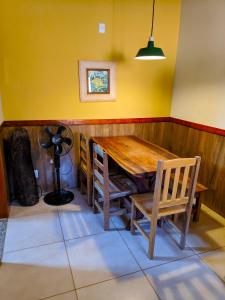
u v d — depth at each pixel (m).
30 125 2.87
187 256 2.01
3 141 2.69
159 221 2.38
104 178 2.16
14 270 1.81
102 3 2.73
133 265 1.89
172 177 2.45
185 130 3.17
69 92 2.91
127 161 2.21
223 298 1.62
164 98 3.38
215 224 2.48
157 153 2.47
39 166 3.04
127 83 3.13
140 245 2.13
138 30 2.96
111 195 2.26
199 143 2.93
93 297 1.61
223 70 2.48
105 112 3.14
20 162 2.68
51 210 2.70
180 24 3.08
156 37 3.07
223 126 2.56
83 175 3.03
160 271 1.84
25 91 2.75
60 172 3.16
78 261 1.92
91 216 2.59
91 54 2.86
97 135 3.19
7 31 2.51
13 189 2.90
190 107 3.05
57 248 2.07
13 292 1.63
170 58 3.22
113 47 2.93
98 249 2.07
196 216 2.49
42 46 2.66
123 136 3.22
